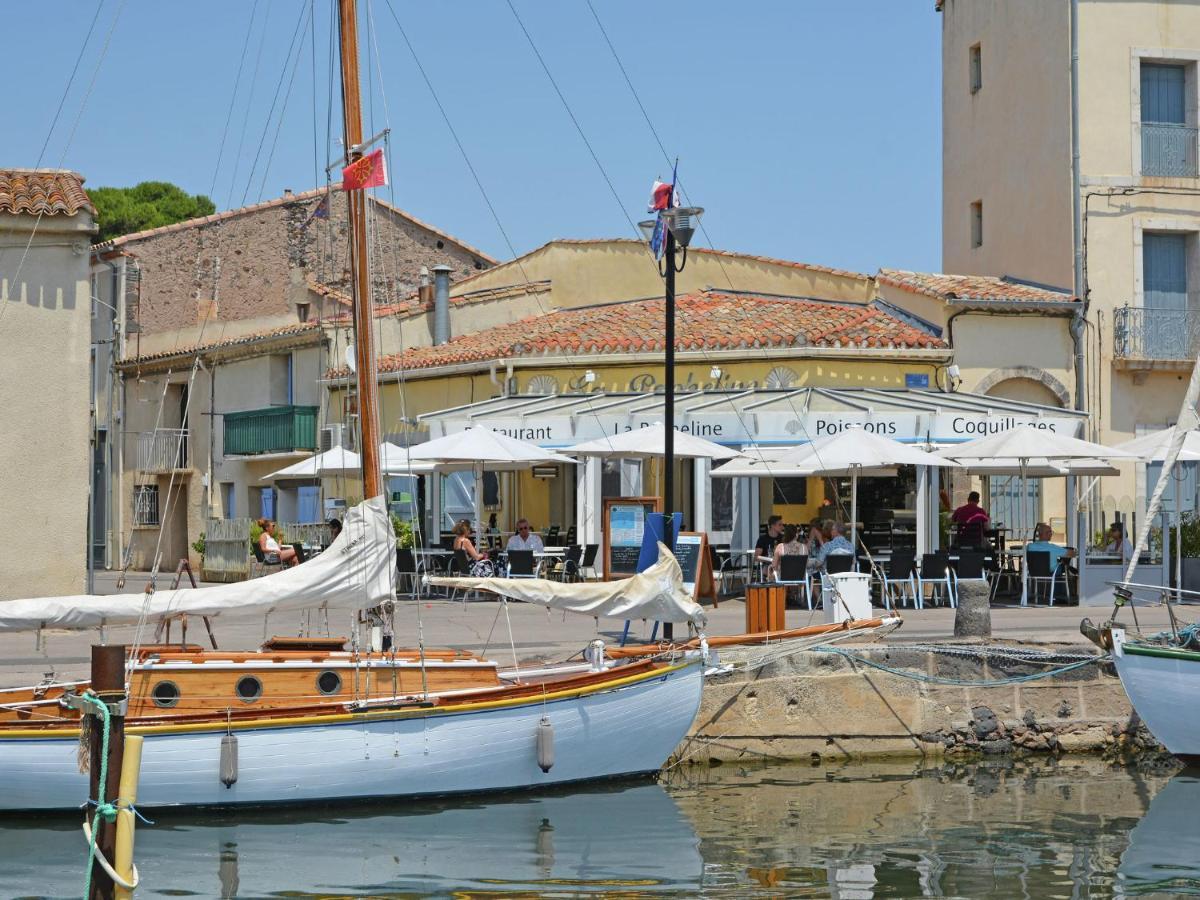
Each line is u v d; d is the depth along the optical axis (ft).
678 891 39.45
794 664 59.31
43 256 79.56
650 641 64.08
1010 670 61.46
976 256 123.85
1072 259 108.78
